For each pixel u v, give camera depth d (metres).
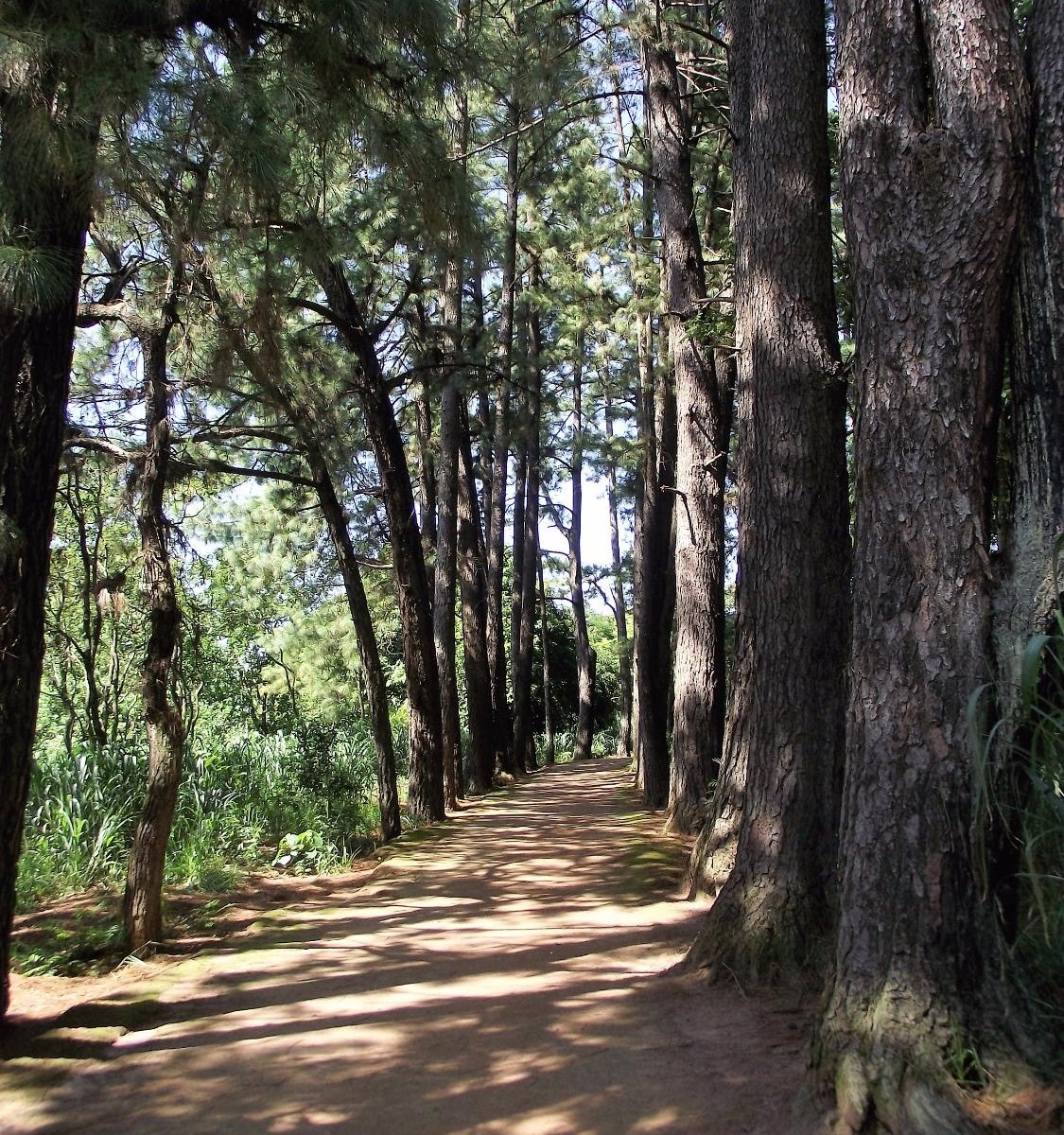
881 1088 3.43
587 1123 3.81
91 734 11.52
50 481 5.25
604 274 17.11
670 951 6.53
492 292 21.84
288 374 9.49
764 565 6.31
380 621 25.62
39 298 4.80
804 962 5.48
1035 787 3.55
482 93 11.32
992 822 3.60
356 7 5.82
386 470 14.77
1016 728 3.56
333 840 12.31
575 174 16.94
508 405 22.23
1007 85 3.86
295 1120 4.02
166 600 7.36
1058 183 3.79
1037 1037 3.49
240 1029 5.26
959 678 3.69
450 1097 4.17
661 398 16.77
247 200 6.01
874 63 4.10
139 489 7.93
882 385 3.96
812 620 6.12
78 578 12.79
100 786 10.36
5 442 4.92
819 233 6.84
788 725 6.00
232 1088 4.41
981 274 3.84
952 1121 3.27
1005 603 3.70
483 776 21.55
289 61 6.00
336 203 9.59
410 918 8.09
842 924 3.85
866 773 3.83
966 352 3.84
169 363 8.62
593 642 55.03
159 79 5.27
